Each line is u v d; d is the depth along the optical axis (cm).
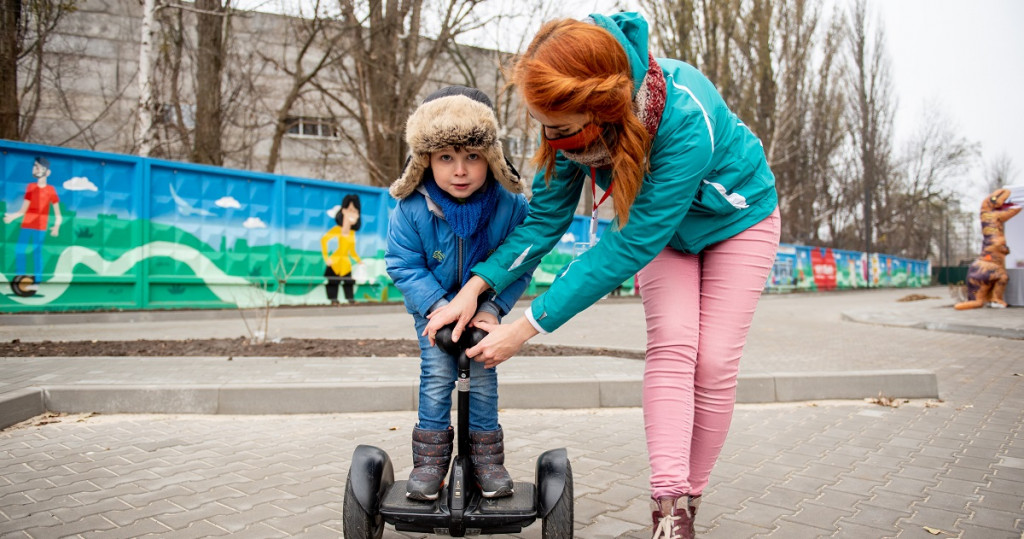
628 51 179
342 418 442
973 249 6750
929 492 302
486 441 226
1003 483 314
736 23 2567
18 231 888
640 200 191
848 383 520
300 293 1173
